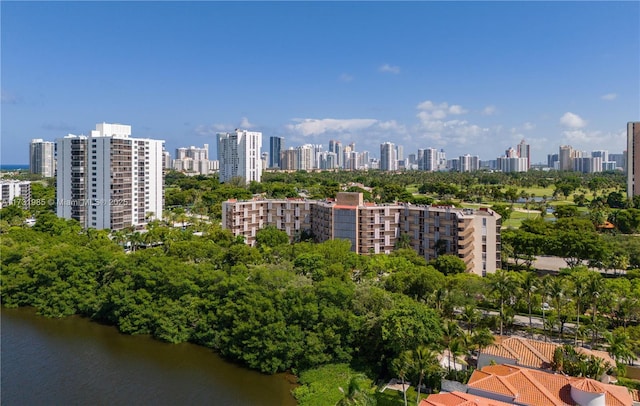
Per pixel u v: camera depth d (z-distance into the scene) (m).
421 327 82.69
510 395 64.00
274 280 105.81
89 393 84.19
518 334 103.50
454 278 113.06
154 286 112.31
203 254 142.75
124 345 105.00
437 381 81.00
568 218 199.75
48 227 190.25
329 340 91.56
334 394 80.88
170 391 85.19
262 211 198.00
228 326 101.69
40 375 90.88
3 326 115.56
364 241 171.25
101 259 128.62
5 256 137.38
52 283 125.62
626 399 62.47
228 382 88.75
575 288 100.50
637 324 105.00
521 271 151.88
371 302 96.56
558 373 74.44
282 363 91.94
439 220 160.50
